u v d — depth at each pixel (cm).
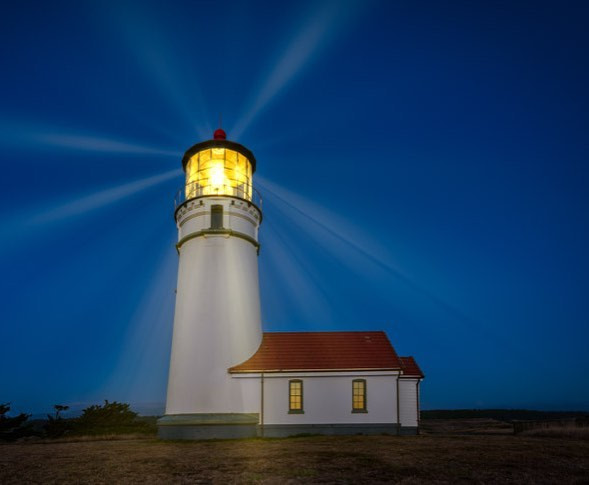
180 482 1360
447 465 1564
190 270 2833
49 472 1550
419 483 1306
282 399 2652
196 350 2669
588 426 2755
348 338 2934
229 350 2683
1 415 3017
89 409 3347
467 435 2692
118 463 1698
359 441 2261
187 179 3100
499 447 1998
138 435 2988
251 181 3152
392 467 1535
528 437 2500
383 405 2675
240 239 2894
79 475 1492
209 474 1464
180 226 3003
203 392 2606
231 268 2811
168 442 2441
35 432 3097
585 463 1602
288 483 1323
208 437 2519
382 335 2972
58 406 3247
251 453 1884
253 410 2620
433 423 4209
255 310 2872
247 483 1333
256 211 3022
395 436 2525
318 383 2686
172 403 2655
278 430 2605
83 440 2800
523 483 1307
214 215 2906
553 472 1452
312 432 2614
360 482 1331
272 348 2828
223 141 3012
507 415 5769
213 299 2742
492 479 1359
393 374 2708
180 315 2795
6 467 1656
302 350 2817
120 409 3391
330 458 1716
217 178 2997
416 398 2741
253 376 2669
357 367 2702
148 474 1484
